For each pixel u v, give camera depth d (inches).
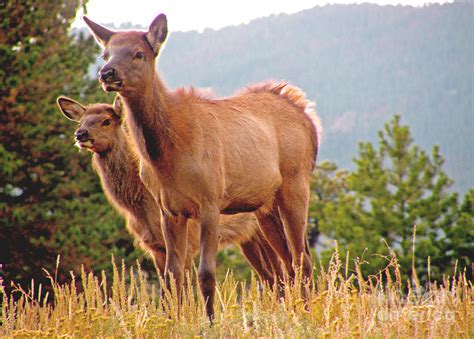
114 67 984.3
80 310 904.3
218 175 1069.8
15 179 2596.0
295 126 1264.8
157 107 1026.1
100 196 2792.8
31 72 2672.2
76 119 1439.5
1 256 2522.1
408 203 3531.0
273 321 862.5
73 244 2556.6
